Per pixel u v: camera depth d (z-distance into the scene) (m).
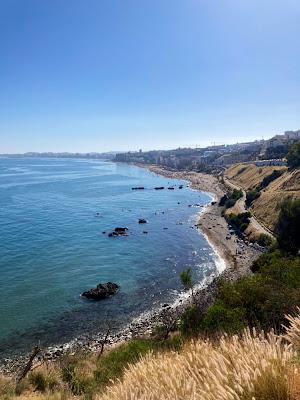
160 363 5.55
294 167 130.62
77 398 12.20
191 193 172.62
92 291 52.31
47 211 118.19
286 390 3.82
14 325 43.91
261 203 108.50
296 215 59.06
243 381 4.03
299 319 5.07
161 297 52.56
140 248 77.50
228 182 193.38
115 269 63.88
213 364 4.68
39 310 47.69
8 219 103.75
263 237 79.75
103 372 13.12
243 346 5.03
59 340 40.81
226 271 63.69
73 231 91.00
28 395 16.72
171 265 67.00
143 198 153.62
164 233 91.62
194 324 18.08
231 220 103.25
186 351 6.00
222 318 16.20
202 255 73.44
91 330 43.06
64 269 63.06
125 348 17.02
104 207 129.00
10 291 53.22
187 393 4.40
